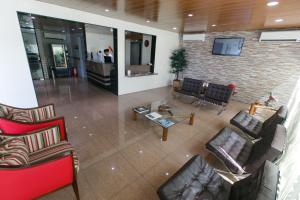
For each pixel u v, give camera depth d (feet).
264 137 6.69
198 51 20.53
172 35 21.15
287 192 4.49
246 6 8.59
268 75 15.66
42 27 18.74
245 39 16.39
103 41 24.79
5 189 3.87
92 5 10.38
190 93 15.92
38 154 5.38
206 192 4.87
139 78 19.17
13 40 9.82
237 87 17.85
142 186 6.17
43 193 4.59
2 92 10.03
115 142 8.91
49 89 18.63
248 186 4.18
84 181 6.25
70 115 11.96
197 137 9.89
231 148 7.18
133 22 15.60
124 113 12.65
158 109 11.47
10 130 5.99
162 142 9.16
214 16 11.23
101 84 19.56
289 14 9.60
